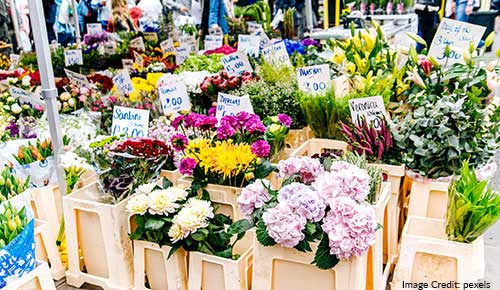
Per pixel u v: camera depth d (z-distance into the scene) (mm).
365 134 2207
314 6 5797
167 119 2709
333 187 1629
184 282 1946
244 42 4059
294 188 1623
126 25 5266
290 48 3670
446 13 6836
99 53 4355
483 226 1782
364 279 1698
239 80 2951
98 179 2055
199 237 1804
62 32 5621
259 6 5070
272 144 2311
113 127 2438
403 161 2154
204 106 3031
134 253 1983
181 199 1911
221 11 5520
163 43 4488
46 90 2154
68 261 2166
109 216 1989
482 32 2592
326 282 1675
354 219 1527
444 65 2455
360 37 2715
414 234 2105
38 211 2279
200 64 3738
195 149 2092
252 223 1746
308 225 1562
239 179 2107
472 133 2057
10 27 5125
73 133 2539
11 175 2002
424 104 2180
